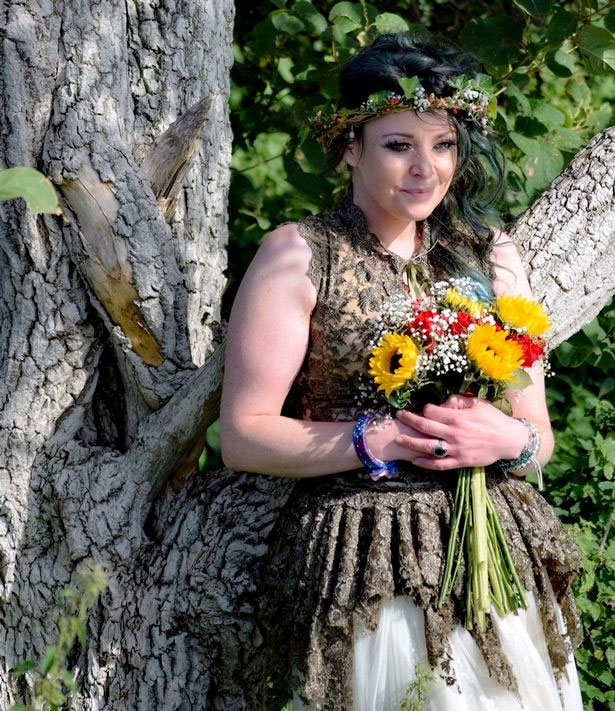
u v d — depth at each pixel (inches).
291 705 125.5
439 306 112.0
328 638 109.2
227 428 114.2
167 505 132.3
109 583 128.3
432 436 109.6
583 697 153.9
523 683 109.6
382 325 111.3
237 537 127.1
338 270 113.0
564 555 115.0
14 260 125.6
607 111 199.2
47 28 121.6
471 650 108.3
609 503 168.9
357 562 109.2
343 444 110.9
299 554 112.7
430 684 106.7
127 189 122.8
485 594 107.5
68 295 126.5
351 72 115.0
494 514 110.7
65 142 121.4
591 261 135.5
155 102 130.7
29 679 132.2
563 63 172.7
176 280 126.5
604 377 209.2
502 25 173.5
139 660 128.0
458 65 114.3
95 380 131.2
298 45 191.2
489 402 114.0
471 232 122.9
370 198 116.8
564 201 136.6
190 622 127.0
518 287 124.6
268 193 205.9
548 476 180.9
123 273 123.4
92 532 128.2
